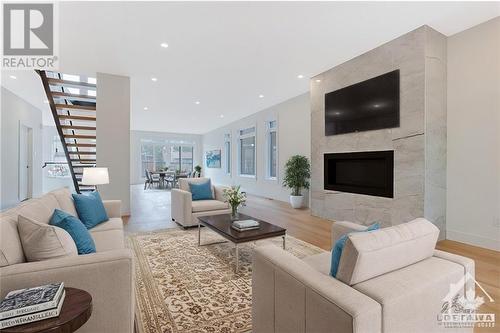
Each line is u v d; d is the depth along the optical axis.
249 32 3.54
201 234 3.94
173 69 4.90
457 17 3.18
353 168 4.50
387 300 1.06
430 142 3.44
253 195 8.73
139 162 12.91
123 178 5.27
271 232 2.84
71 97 5.57
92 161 7.27
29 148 7.50
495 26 3.19
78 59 4.39
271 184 7.97
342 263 1.21
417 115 3.46
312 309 1.15
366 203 4.21
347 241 1.19
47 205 2.22
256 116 8.77
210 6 2.95
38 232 1.46
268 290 1.45
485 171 3.26
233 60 4.48
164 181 11.99
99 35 3.58
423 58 3.40
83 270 1.35
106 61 4.50
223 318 1.88
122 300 1.42
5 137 5.94
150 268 2.72
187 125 11.47
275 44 3.90
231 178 10.64
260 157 8.56
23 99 6.91
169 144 13.59
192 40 3.76
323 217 5.07
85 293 1.25
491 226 3.21
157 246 3.39
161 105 7.82
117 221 3.06
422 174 3.42
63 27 3.36
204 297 2.16
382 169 3.98
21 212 1.77
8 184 6.09
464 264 1.39
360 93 4.26
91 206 2.89
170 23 3.30
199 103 7.60
